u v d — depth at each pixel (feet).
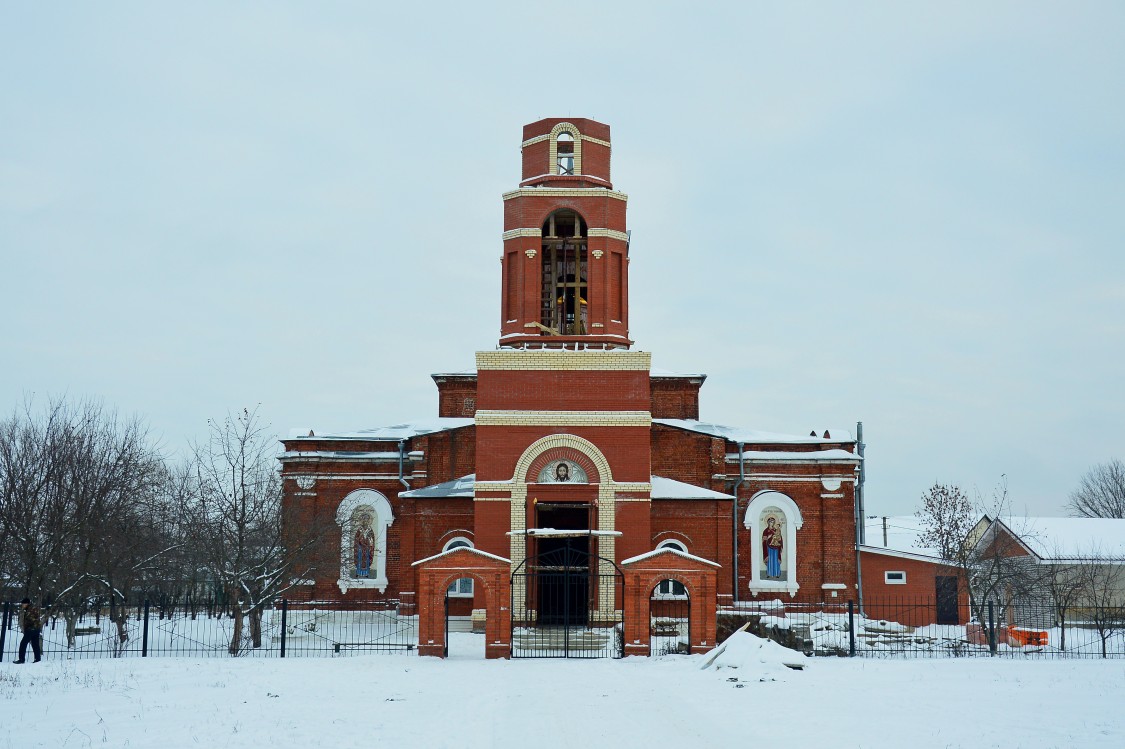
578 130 152.56
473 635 139.03
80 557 154.51
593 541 139.54
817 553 164.96
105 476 162.71
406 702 76.48
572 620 141.49
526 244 148.36
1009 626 151.23
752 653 100.83
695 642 116.78
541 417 142.31
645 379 143.23
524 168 154.30
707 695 80.84
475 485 141.18
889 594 167.94
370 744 58.29
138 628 148.97
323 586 161.27
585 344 146.51
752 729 63.98
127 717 68.54
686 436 167.84
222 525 133.08
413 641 140.36
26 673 95.50
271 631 149.59
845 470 166.61
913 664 106.22
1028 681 89.97
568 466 141.90
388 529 163.73
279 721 66.59
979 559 167.22
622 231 150.51
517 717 68.90
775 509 166.71
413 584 157.69
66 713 70.44
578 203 149.48
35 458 160.25
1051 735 61.31
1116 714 69.77
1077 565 188.24
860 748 57.11
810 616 156.15
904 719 67.82
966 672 97.76
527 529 139.33
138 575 170.40
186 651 125.90
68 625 134.72
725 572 159.43
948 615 179.32
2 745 58.23
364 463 165.27
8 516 148.05
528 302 146.82
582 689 84.94
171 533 198.18
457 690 84.17
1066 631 169.37
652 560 116.78
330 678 92.63
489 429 142.31
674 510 160.76
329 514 156.97
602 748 57.26
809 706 74.28
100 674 93.71
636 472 141.08
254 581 130.72
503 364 143.64
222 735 61.26
